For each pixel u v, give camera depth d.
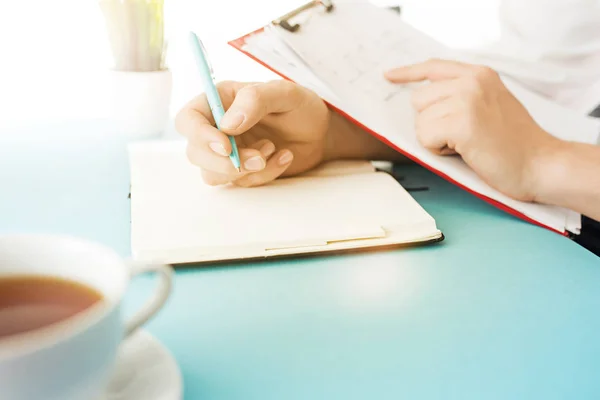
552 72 0.91
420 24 1.31
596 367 0.32
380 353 0.32
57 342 0.20
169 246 0.42
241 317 0.36
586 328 0.36
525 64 0.93
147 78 0.74
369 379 0.30
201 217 0.47
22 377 0.19
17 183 0.58
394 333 0.34
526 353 0.33
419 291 0.40
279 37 0.62
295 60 0.61
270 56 0.61
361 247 0.46
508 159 0.55
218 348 0.32
